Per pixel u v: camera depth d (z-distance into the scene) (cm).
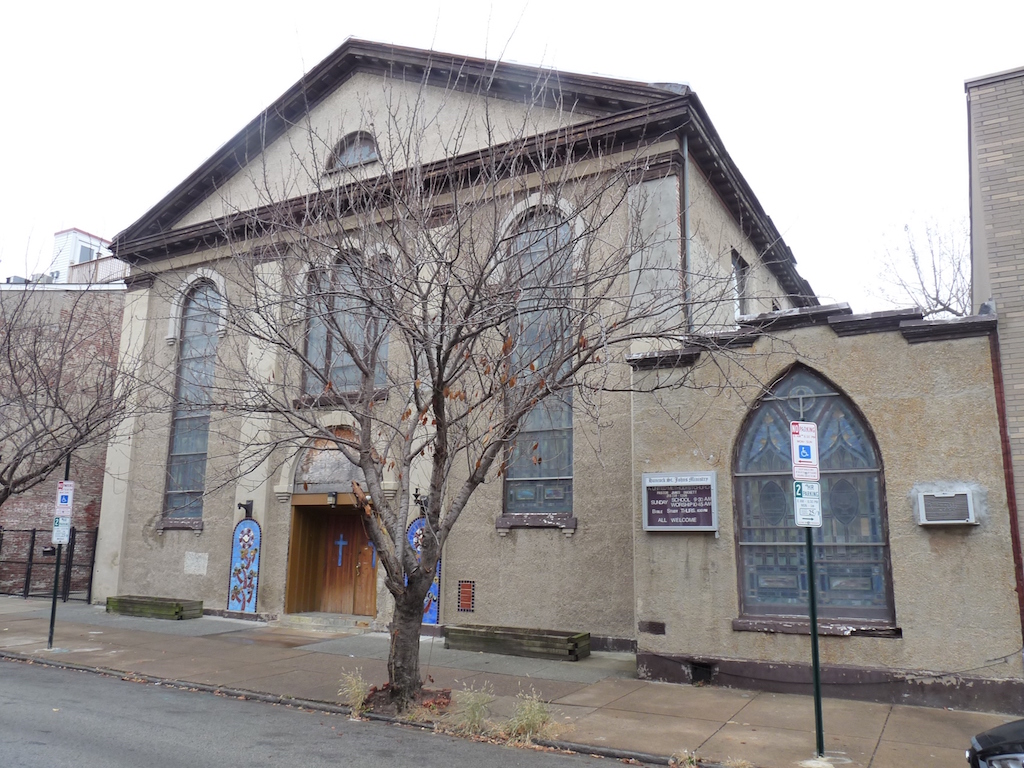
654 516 1057
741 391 1043
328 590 1623
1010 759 533
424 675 1070
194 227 1789
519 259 967
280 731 803
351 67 1688
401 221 973
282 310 1066
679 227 1292
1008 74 988
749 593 1013
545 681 1036
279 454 1630
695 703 911
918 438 935
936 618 896
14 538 2098
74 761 675
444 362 873
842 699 922
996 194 965
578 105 1411
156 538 1786
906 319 961
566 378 903
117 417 1653
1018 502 877
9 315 1828
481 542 1376
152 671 1108
